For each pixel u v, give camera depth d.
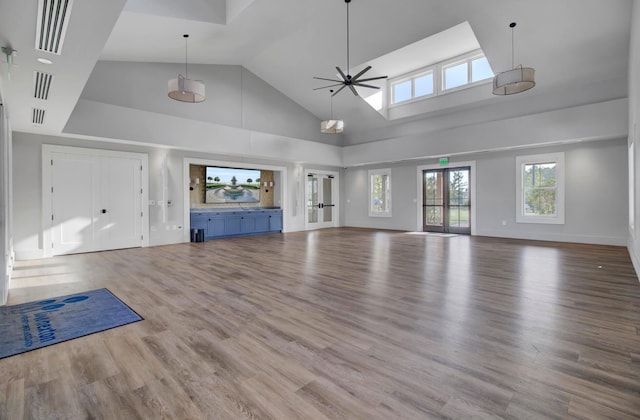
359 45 6.54
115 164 6.59
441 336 2.45
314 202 10.87
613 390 1.75
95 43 2.57
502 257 5.50
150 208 7.08
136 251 6.40
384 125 9.63
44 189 5.77
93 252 6.28
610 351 2.18
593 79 6.13
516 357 2.12
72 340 2.43
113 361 2.11
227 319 2.82
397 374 1.94
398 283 3.93
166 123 6.88
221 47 6.36
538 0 4.75
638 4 3.46
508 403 1.65
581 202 6.80
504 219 7.92
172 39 5.61
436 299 3.31
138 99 6.54
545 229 7.30
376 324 2.69
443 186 9.19
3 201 3.26
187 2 4.88
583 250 6.02
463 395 1.72
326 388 1.80
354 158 10.55
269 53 7.56
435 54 7.54
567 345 2.28
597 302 3.16
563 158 7.00
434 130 8.59
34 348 2.29
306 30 6.32
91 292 3.63
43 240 5.76
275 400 1.70
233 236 8.69
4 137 3.30
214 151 7.82
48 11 2.14
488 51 5.89
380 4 5.33
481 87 7.36
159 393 1.76
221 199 8.80
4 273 3.24
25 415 1.59
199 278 4.24
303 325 2.68
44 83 3.33
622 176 6.30
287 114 9.40
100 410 1.63
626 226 6.29
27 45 2.59
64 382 1.88
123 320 2.80
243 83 8.34
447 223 9.16
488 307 3.06
